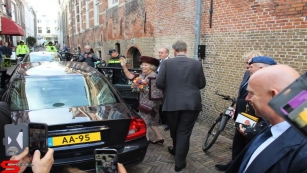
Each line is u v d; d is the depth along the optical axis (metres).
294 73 1.12
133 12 9.69
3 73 4.48
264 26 4.26
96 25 15.91
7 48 15.81
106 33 13.57
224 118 3.99
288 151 1.12
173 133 3.73
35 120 2.65
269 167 1.16
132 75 4.53
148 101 4.15
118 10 11.39
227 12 5.00
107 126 2.76
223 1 5.07
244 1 4.60
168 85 3.38
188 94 3.31
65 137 2.59
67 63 4.43
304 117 0.66
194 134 5.15
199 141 4.75
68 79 3.54
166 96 3.40
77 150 2.62
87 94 3.36
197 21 5.68
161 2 7.55
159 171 3.58
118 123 2.83
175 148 3.86
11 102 3.09
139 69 5.46
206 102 5.73
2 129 1.24
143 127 3.09
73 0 24.89
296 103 0.67
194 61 3.44
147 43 8.64
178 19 6.71
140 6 9.02
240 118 2.62
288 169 1.09
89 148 2.67
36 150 1.24
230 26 4.95
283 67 1.15
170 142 4.64
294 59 3.83
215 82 5.43
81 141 2.65
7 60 14.58
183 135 3.48
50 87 3.34
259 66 2.66
